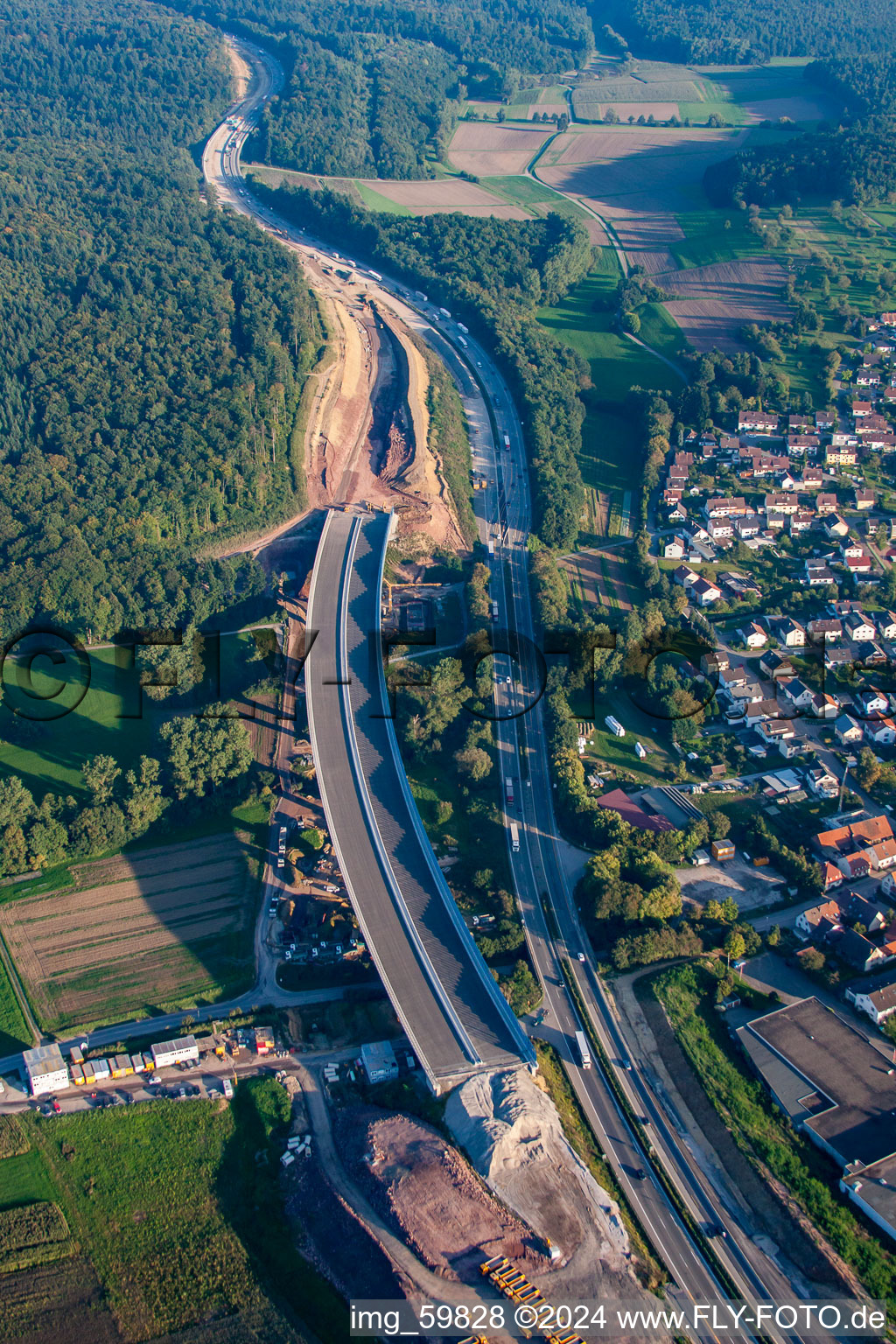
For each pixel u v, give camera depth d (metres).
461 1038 179.75
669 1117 176.00
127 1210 164.62
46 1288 154.88
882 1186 160.88
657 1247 157.00
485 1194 158.00
